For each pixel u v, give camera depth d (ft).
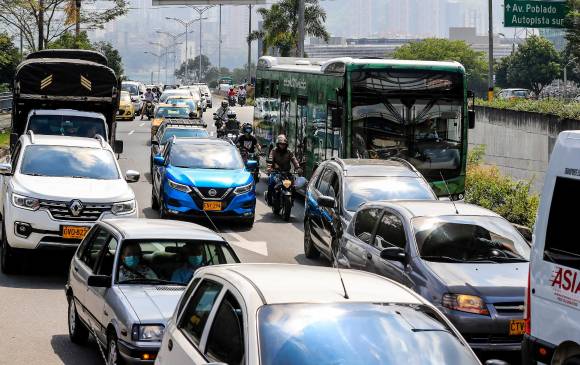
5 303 83.20
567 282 52.13
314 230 105.60
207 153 135.54
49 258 105.60
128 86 441.68
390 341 36.29
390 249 70.23
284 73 176.14
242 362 35.81
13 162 105.29
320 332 36.19
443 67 133.80
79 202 92.89
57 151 101.91
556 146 54.13
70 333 71.26
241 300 38.22
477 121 203.21
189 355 40.09
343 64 134.82
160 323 55.88
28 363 64.75
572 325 51.62
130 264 62.75
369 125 132.98
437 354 36.27
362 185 98.73
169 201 127.34
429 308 39.37
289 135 170.50
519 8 233.76
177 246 64.49
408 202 78.64
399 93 133.28
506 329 63.31
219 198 127.13
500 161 189.26
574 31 234.79
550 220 53.88
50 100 154.71
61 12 293.23
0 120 281.95
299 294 38.45
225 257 64.80
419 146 133.59
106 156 103.35
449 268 67.62
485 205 131.03
